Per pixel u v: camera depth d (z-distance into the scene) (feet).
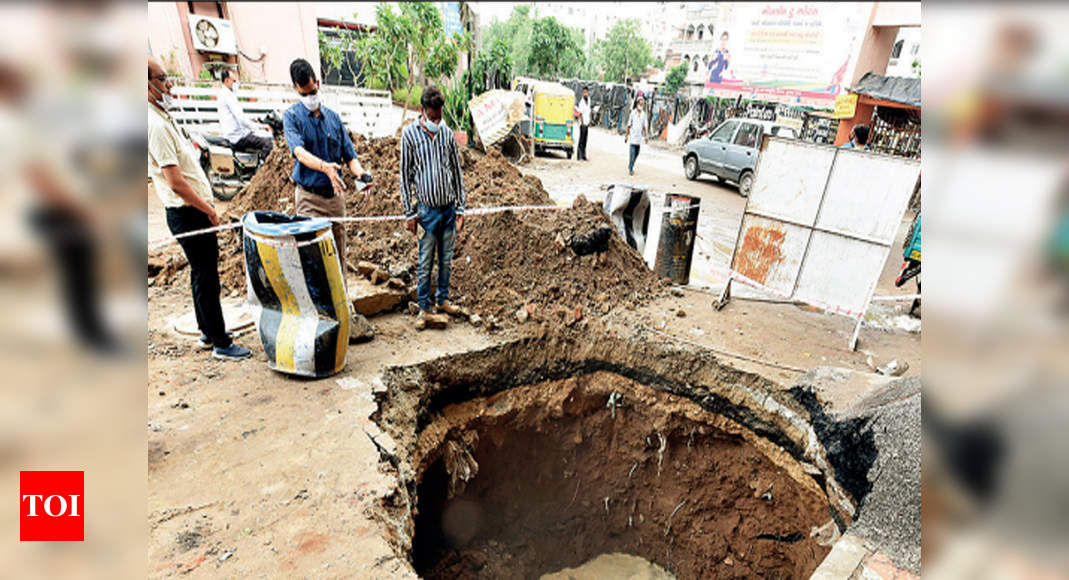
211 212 11.68
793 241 17.01
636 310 18.21
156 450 10.38
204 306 12.65
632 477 18.33
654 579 18.58
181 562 8.25
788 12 54.90
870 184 15.42
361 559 8.55
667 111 82.43
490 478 17.31
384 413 12.54
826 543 13.16
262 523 9.04
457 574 15.80
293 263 11.77
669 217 20.54
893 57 81.71
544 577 18.34
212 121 34.86
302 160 13.03
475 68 52.95
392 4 52.42
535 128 50.96
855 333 16.57
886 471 10.98
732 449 16.08
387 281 17.02
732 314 18.76
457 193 15.29
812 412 13.87
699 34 155.02
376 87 58.59
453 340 15.64
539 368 16.60
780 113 62.90
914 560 9.33
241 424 11.27
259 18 49.19
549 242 18.97
